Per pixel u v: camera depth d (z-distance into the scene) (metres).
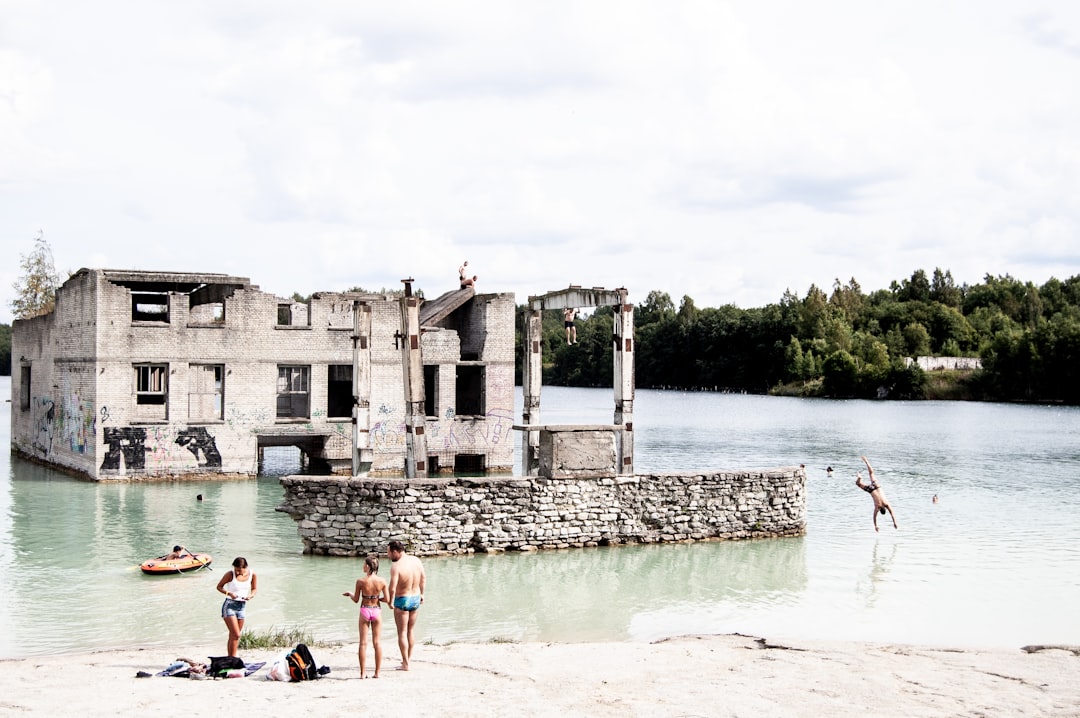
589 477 28.77
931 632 20.45
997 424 90.38
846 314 173.50
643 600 23.11
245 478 42.69
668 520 29.55
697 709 13.88
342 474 44.38
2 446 60.53
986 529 32.88
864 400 142.00
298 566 25.75
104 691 14.62
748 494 30.53
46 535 29.91
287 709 13.59
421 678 15.65
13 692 14.57
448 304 46.31
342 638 19.56
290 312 46.97
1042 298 193.25
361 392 29.92
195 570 25.28
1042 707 14.08
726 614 21.91
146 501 36.47
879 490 32.59
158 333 41.38
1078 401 130.75
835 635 20.25
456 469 46.56
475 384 47.97
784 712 13.79
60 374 45.59
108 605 21.94
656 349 185.88
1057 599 23.20
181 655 17.58
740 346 172.12
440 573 25.50
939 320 171.00
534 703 14.11
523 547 27.92
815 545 29.78
